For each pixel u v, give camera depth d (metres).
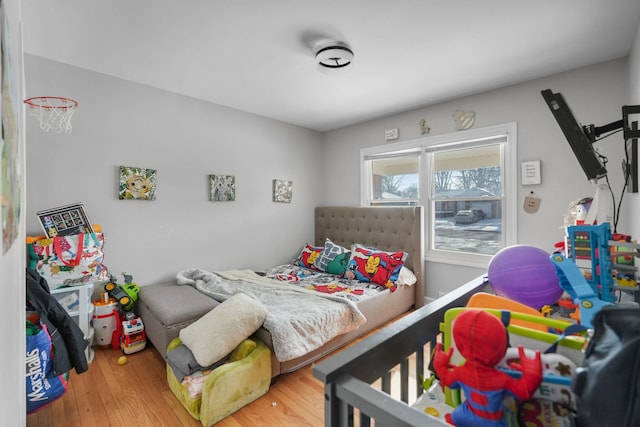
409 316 1.13
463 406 0.76
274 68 2.44
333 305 2.44
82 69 2.42
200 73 2.53
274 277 3.34
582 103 2.41
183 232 3.03
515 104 2.74
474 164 3.08
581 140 1.26
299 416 1.72
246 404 1.81
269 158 3.78
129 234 2.69
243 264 3.52
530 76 2.59
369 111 3.52
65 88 2.35
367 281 3.19
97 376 2.07
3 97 0.68
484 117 2.92
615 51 2.18
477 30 1.92
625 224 2.21
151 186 2.79
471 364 0.72
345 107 3.39
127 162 2.66
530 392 0.67
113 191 2.59
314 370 0.77
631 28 1.89
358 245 3.59
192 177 3.09
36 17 1.75
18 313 1.06
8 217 0.75
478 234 3.09
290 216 4.03
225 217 3.36
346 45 2.09
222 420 1.68
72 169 2.39
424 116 3.36
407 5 1.68
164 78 2.63
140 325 2.43
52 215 2.23
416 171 3.53
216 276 2.93
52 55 2.22
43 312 1.65
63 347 1.69
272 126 3.80
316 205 4.38
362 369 0.84
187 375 1.77
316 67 2.42
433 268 3.38
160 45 2.09
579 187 2.45
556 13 1.75
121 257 2.64
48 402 1.64
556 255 1.04
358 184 4.00
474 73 2.53
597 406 0.55
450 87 2.82
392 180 3.75
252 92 2.95
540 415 0.70
